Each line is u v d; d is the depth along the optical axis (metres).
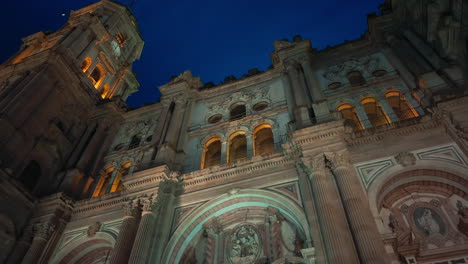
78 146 27.17
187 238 17.89
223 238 17.94
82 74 31.61
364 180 15.41
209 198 18.53
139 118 30.33
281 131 21.44
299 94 21.92
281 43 27.61
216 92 28.47
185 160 22.58
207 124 25.53
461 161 14.51
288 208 16.50
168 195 19.14
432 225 14.59
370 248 12.05
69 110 28.62
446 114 15.70
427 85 17.80
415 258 13.53
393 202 15.85
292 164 18.19
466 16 17.55
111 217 20.11
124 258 16.38
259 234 17.44
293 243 16.41
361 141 17.14
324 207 13.96
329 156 15.78
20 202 20.39
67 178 24.02
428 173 15.30
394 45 23.20
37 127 24.77
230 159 22.55
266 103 25.00
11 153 22.00
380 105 20.23
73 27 35.22
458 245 13.58
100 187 24.66
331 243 12.67
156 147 22.83
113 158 26.36
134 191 19.11
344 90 22.08
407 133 16.64
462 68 17.77
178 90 28.09
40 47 36.31
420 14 21.02
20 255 18.83
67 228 20.81
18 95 24.05
